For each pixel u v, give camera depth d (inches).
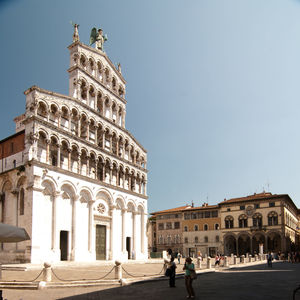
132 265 2001.7
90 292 951.6
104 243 2201.0
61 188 1905.8
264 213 3946.9
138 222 2605.8
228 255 4160.9
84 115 2178.9
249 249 4180.6
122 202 2416.3
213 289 1012.5
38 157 1812.3
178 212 4549.7
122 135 2568.9
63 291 975.0
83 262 1831.9
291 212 4505.4
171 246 4498.0
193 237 4362.7
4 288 1040.2
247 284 1153.4
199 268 1775.3
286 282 1220.5
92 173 2190.0
